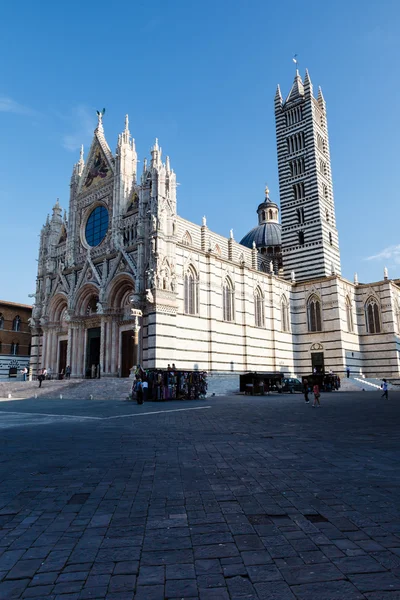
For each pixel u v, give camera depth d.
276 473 12.07
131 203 65.12
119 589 5.91
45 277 76.56
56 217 79.44
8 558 6.93
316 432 19.72
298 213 87.50
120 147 67.12
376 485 10.70
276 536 7.62
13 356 91.94
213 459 14.07
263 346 72.31
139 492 10.47
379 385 72.38
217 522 8.37
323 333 78.00
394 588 5.79
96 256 67.88
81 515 8.91
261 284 74.50
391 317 79.12
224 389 56.62
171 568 6.50
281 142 91.44
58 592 5.85
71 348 67.56
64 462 13.84
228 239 78.88
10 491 10.68
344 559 6.66
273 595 5.68
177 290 57.50
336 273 85.81
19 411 32.50
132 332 60.50
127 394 48.16
